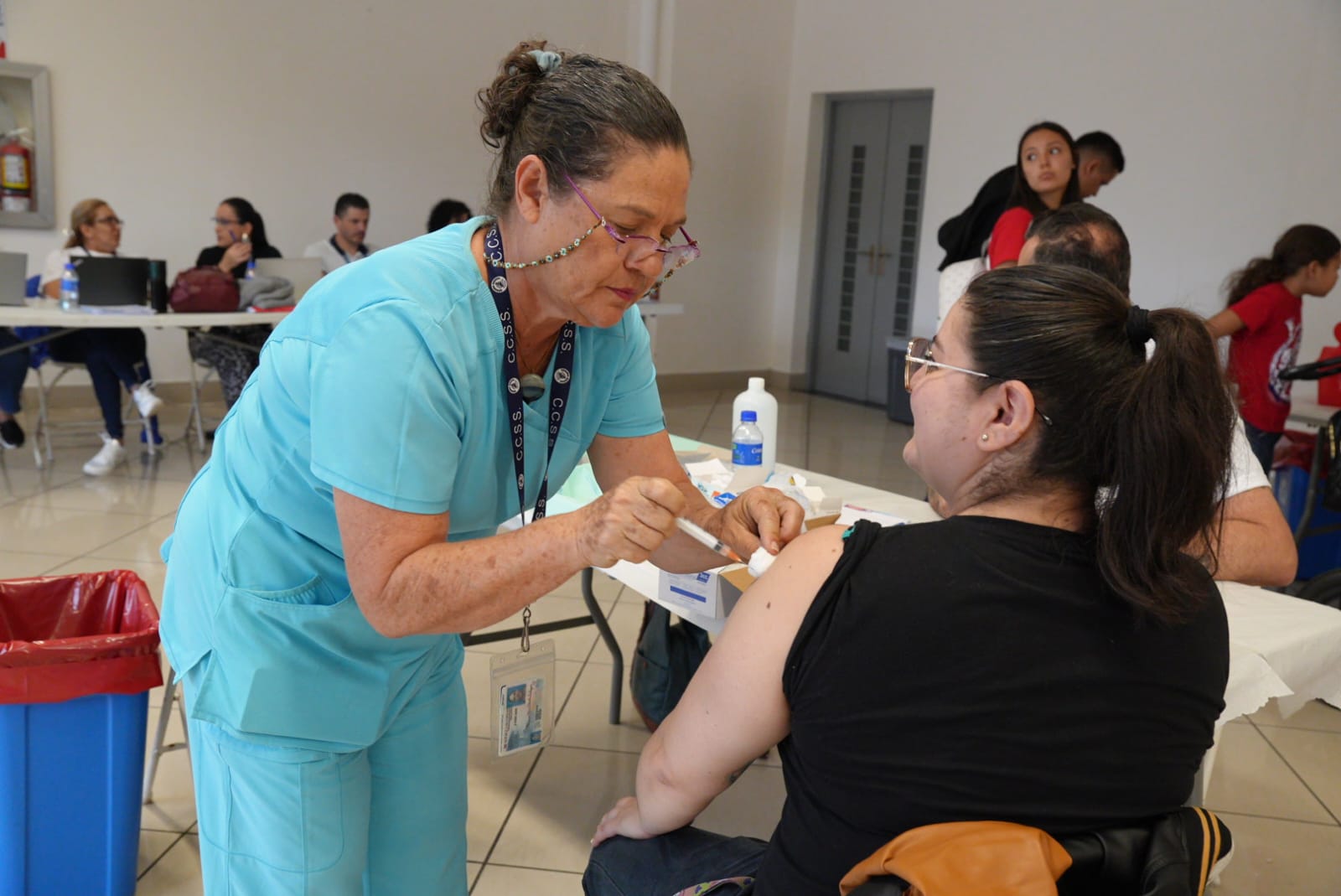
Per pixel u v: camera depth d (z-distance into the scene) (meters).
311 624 1.14
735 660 0.96
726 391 8.23
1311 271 3.70
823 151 8.05
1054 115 6.40
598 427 1.38
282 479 1.11
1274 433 3.86
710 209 7.95
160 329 6.45
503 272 1.07
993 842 0.79
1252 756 2.75
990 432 0.91
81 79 6.02
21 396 5.30
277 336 1.11
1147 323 0.89
